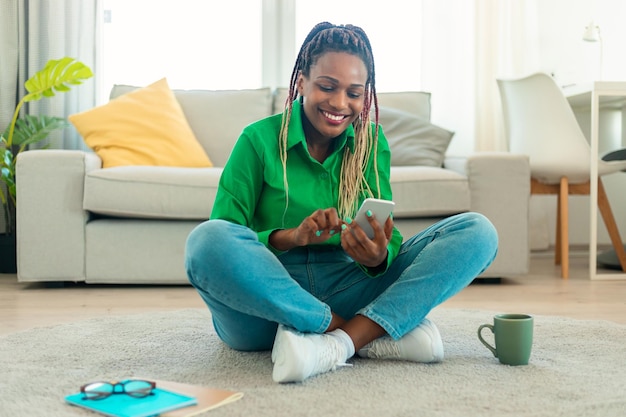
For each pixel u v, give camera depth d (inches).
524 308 100.8
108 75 156.8
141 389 51.6
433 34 158.9
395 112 145.3
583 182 140.3
